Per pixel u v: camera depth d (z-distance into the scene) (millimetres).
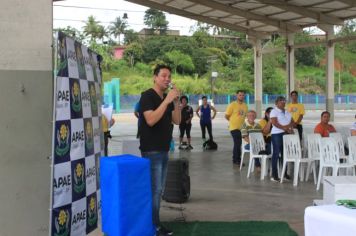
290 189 8352
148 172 4551
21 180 4434
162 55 64688
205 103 16359
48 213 4516
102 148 5551
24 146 4434
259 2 18344
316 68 66438
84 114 4766
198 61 64000
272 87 59844
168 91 5426
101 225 4840
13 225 4426
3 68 4355
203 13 21547
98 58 5625
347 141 9508
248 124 10719
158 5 20438
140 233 4480
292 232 5559
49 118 4504
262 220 6164
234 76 61156
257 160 10531
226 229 5715
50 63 4496
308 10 19531
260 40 25562
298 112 11188
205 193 7992
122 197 4359
